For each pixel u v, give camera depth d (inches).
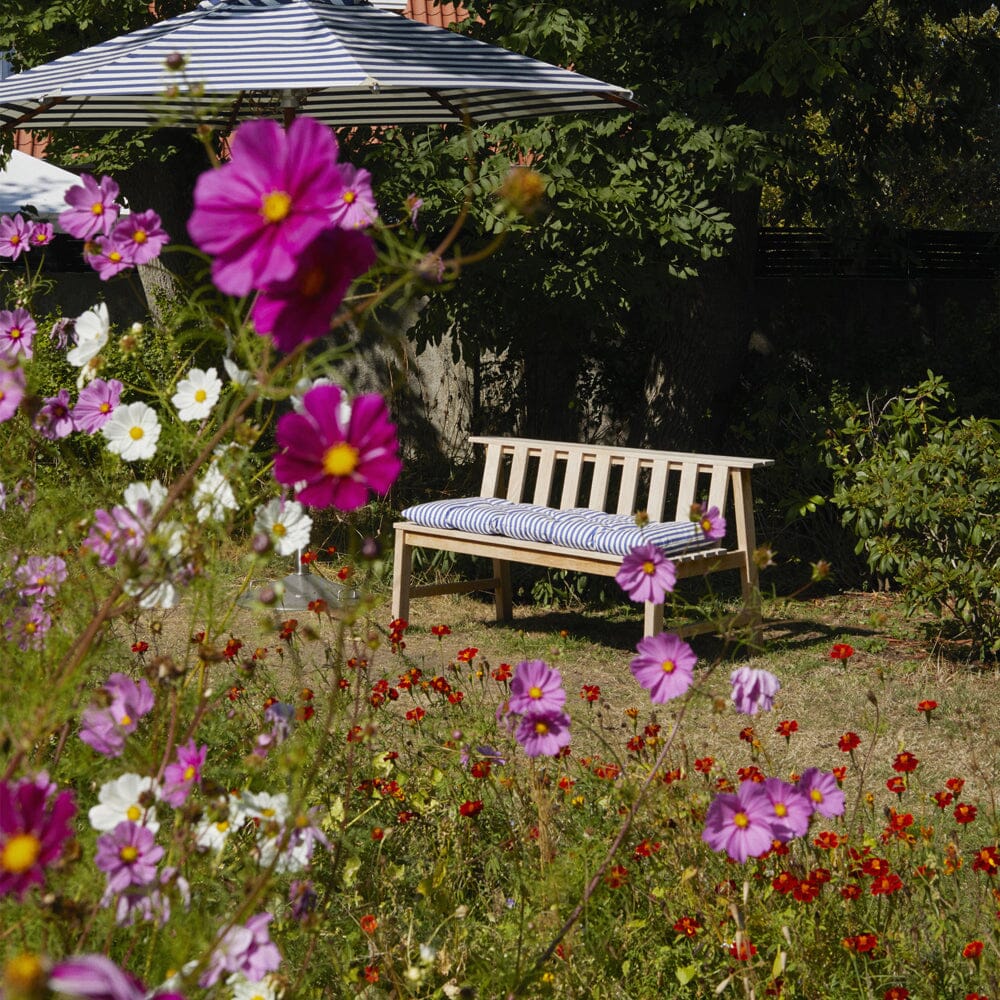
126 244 80.6
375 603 76.0
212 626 76.7
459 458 390.9
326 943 102.4
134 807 71.7
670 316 343.3
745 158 309.0
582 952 106.0
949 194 645.9
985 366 339.0
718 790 130.9
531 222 294.7
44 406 84.9
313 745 106.6
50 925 64.9
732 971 104.3
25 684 70.8
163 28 237.0
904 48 366.3
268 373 63.0
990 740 200.4
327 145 53.7
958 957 113.2
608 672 246.5
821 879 108.0
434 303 312.7
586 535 246.5
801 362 370.3
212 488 75.3
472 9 340.2
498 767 139.2
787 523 313.7
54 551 83.8
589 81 235.9
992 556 249.6
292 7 235.0
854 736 130.0
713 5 311.9
